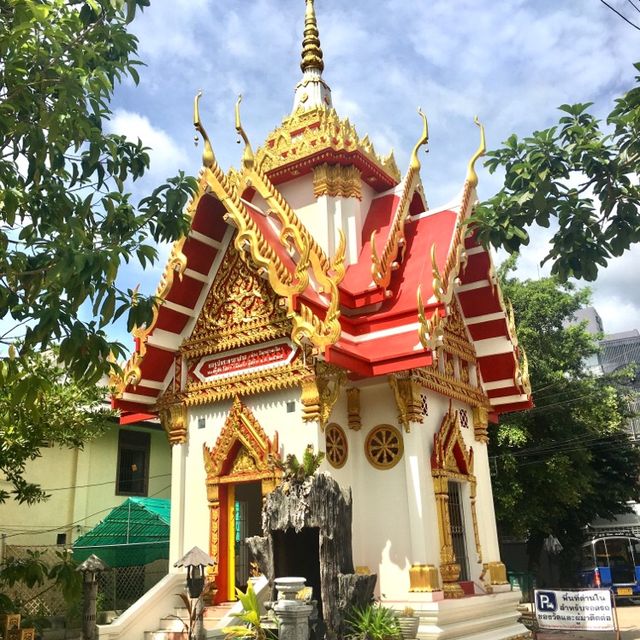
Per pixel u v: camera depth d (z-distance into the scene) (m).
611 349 59.00
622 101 7.89
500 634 14.99
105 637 12.62
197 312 16.02
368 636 10.28
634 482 36.12
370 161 18.14
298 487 10.99
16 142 8.25
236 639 11.53
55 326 7.21
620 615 28.55
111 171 9.12
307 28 21.47
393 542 13.80
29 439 13.14
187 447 15.52
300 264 13.51
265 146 19.53
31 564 10.42
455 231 15.23
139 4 8.44
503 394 18.62
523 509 28.66
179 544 14.84
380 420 14.71
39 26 8.05
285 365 14.22
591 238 8.47
